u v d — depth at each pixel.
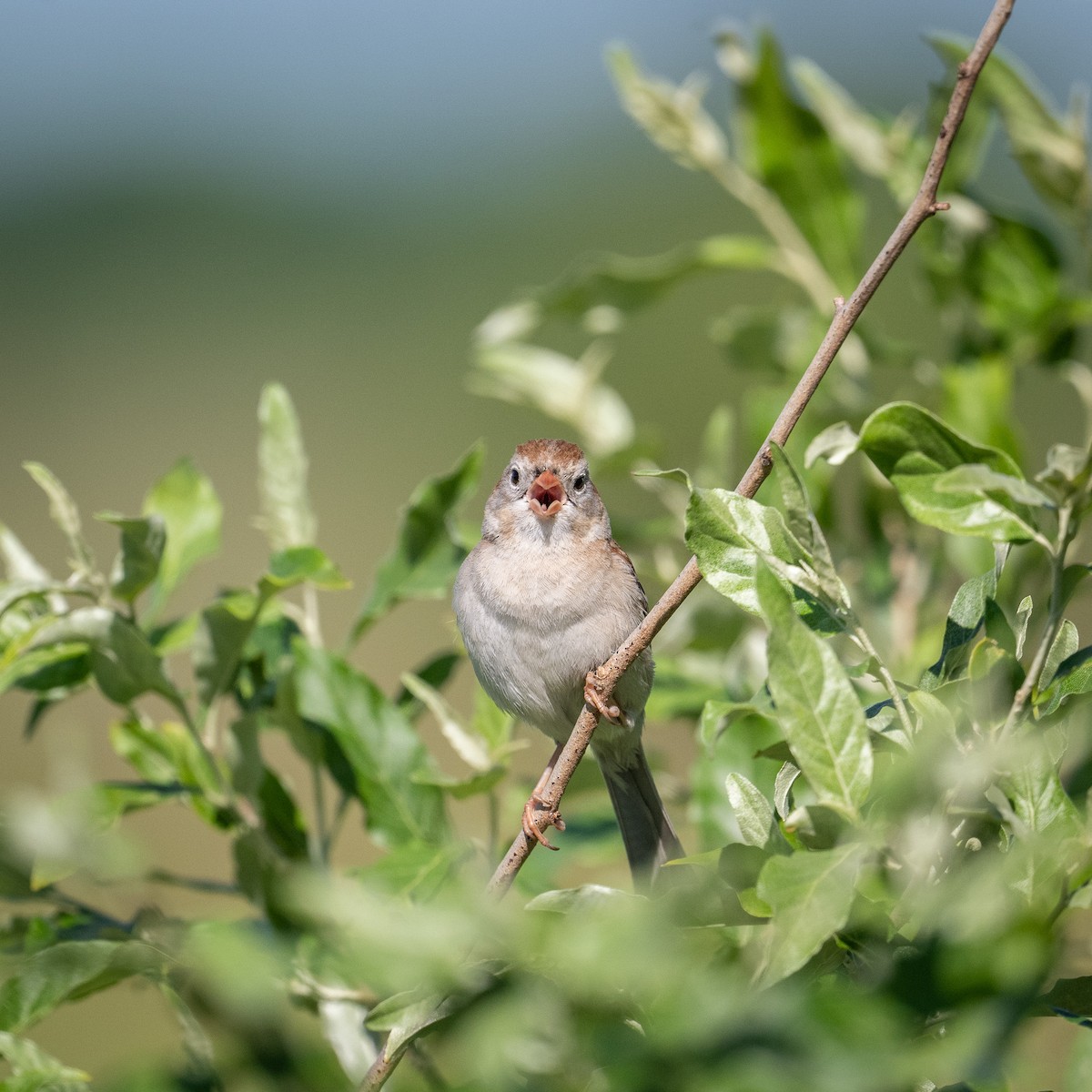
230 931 5.41
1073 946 5.00
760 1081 3.76
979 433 5.54
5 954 5.43
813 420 5.53
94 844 5.41
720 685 5.52
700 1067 3.84
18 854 5.43
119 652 5.45
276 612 5.49
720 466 5.55
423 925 4.22
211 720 5.46
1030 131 5.52
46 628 5.45
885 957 4.68
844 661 5.50
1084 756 5.38
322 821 5.46
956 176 5.55
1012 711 5.15
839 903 4.32
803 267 5.56
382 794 5.46
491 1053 4.51
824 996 3.97
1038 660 5.17
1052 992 4.88
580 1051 4.61
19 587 5.45
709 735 5.32
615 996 4.48
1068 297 5.55
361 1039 5.43
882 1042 3.87
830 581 5.38
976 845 5.10
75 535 5.45
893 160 5.55
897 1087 3.87
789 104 5.55
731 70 5.56
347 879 5.46
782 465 5.38
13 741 5.86
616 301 5.57
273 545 5.49
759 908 4.86
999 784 4.98
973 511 5.38
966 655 5.40
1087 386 5.54
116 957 5.40
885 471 5.39
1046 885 4.65
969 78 5.39
